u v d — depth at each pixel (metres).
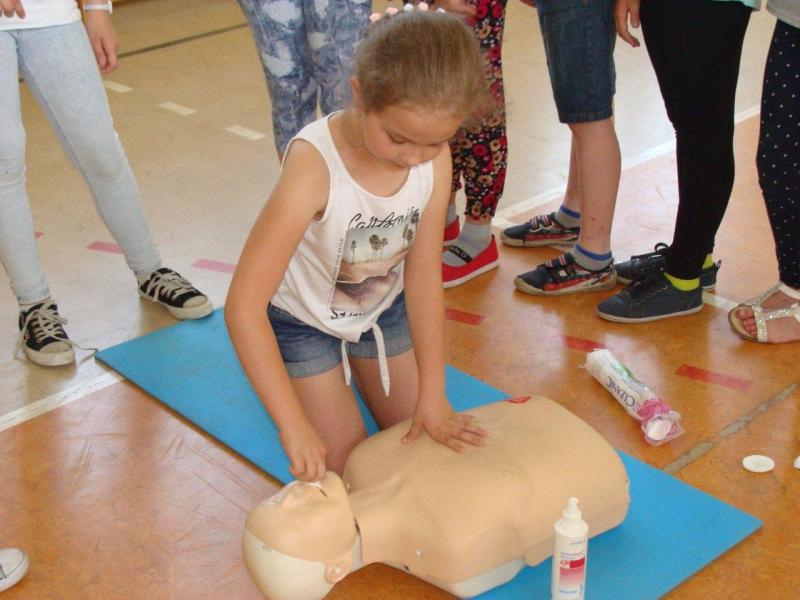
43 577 1.79
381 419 2.03
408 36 1.40
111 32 2.46
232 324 1.59
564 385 2.29
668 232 3.02
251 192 3.51
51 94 2.35
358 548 1.61
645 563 1.70
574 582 1.54
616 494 1.72
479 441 1.72
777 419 2.12
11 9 2.14
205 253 3.06
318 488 1.56
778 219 2.31
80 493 2.00
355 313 1.85
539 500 1.64
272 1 2.34
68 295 2.84
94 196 2.62
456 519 1.58
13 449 2.16
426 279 1.79
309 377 1.88
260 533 1.51
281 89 2.47
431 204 1.74
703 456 2.01
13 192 2.43
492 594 1.65
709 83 2.23
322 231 1.68
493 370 2.36
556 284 2.67
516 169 3.59
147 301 2.79
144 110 4.46
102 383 2.40
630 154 3.67
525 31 5.45
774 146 2.23
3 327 2.68
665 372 2.31
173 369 2.41
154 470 2.06
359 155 1.61
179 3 6.44
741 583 1.68
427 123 1.40
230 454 2.10
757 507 1.86
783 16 2.10
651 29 2.29
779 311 2.38
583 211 2.62
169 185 3.60
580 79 2.43
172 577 1.77
